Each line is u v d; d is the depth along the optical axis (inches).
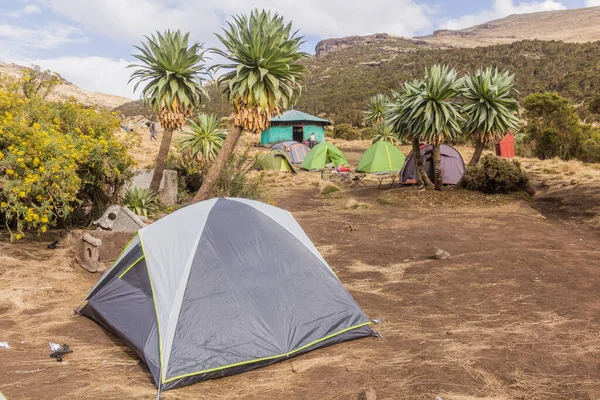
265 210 241.3
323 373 177.6
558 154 1263.5
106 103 5403.5
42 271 290.4
